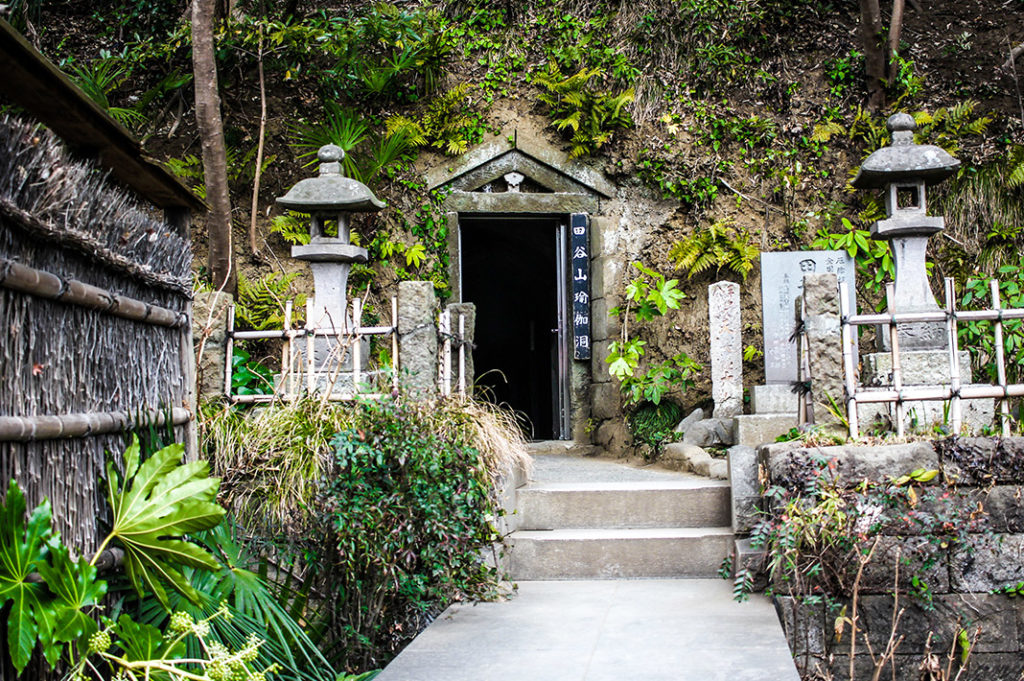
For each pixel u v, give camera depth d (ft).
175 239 12.73
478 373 50.39
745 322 30.30
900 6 30.50
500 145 31.01
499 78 31.48
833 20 32.60
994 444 14.79
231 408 16.10
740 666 11.41
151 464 9.90
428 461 14.75
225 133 30.25
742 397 26.78
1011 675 14.49
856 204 30.73
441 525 14.61
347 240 24.17
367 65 30.45
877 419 18.85
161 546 9.59
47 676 8.96
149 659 8.76
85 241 9.64
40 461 8.98
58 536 8.29
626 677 11.09
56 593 8.24
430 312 18.26
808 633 14.49
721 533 17.38
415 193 30.60
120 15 31.86
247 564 13.94
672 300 27.09
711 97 31.60
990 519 14.71
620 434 29.04
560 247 31.55
